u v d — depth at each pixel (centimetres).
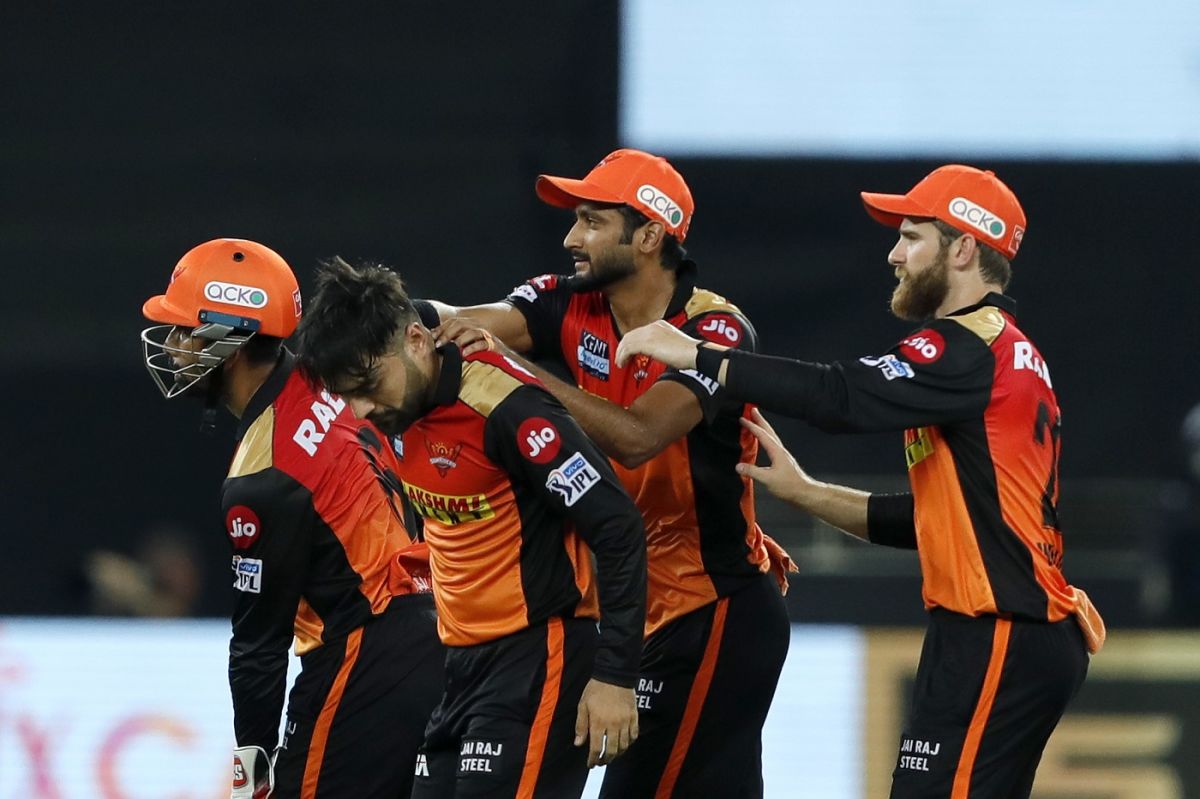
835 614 2516
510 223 3275
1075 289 3272
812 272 3300
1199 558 2681
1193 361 3259
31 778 2494
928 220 1454
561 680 1317
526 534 1305
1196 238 3259
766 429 1593
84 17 3228
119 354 3247
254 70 3253
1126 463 3259
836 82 3284
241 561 1412
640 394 1557
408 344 1259
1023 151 3275
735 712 1608
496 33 3272
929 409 1366
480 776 1300
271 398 1430
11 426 3238
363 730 1465
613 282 1541
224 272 1430
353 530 1448
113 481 3247
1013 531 1381
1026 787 1427
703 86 3291
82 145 3238
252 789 1432
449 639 1366
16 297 3231
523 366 1388
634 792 1623
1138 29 3253
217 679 2523
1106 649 2402
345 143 3266
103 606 3061
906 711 2420
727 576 1590
